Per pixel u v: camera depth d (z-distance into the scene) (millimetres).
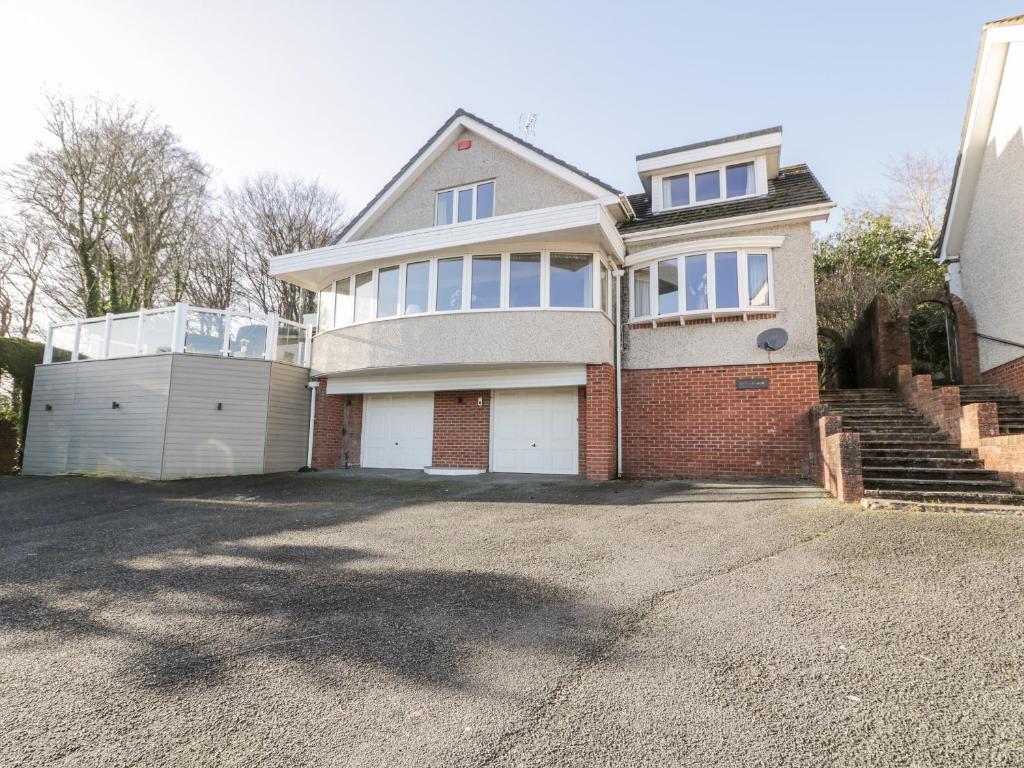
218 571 5344
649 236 12062
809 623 3758
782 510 7234
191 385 12852
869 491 7391
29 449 14930
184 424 12664
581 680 3080
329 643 3652
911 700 2787
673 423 11656
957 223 12945
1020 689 2857
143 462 12703
